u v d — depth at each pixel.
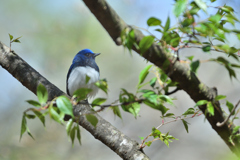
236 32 3.83
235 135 4.55
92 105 4.01
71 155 14.06
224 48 3.77
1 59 6.34
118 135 5.30
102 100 4.00
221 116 4.50
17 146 13.22
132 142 5.27
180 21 3.81
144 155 5.19
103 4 3.80
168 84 4.43
